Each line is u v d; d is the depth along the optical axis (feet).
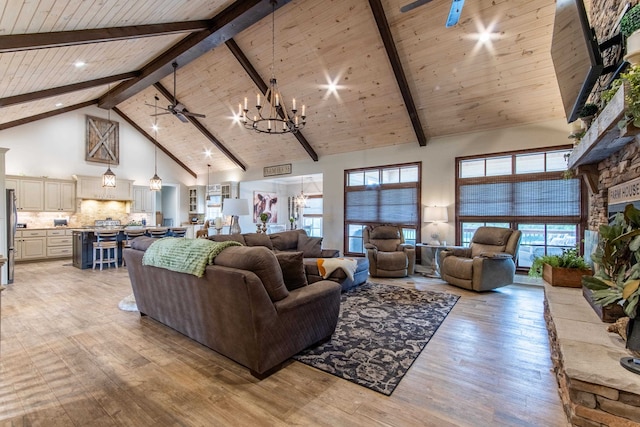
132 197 29.48
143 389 6.51
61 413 5.72
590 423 4.75
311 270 14.52
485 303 12.80
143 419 5.57
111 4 10.06
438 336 9.35
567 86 8.43
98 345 8.67
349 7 13.87
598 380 4.66
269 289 6.99
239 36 16.61
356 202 23.25
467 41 13.74
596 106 8.46
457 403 6.05
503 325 10.27
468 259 15.40
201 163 32.86
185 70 20.34
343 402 6.08
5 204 15.70
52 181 24.82
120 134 29.25
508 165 17.40
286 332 7.29
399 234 19.40
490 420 5.54
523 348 8.52
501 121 16.97
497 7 12.26
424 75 15.79
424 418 5.61
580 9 6.92
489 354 8.16
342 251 23.84
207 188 34.30
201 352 8.25
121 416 5.64
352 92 18.20
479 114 16.99
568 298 8.74
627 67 7.08
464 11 12.66
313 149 24.75
